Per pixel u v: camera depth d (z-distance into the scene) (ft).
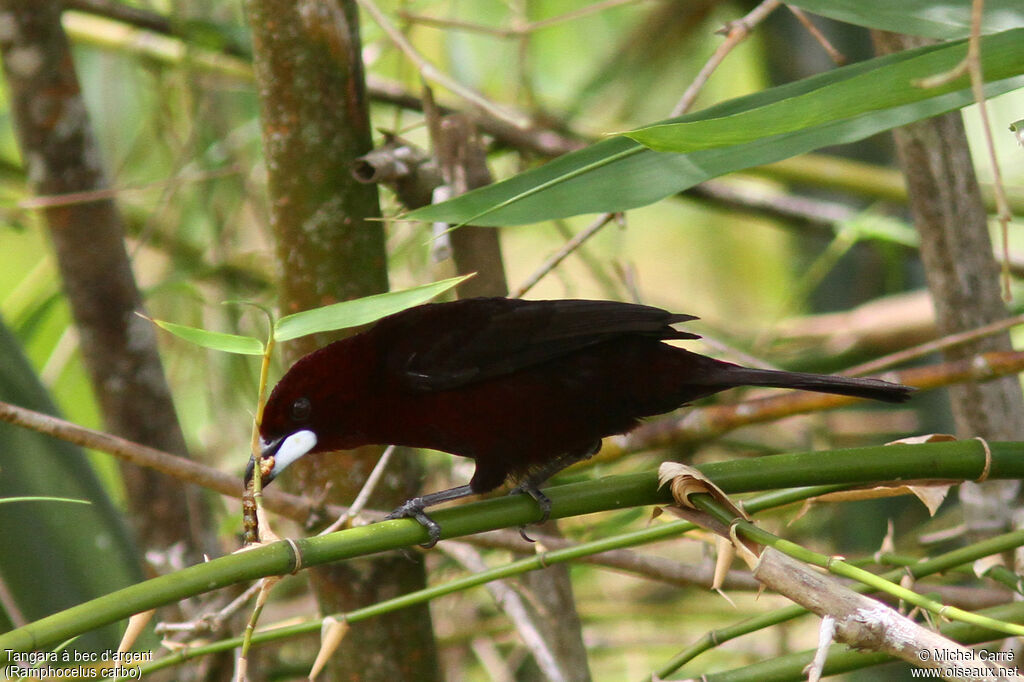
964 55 15.88
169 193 33.06
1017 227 50.19
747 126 15.87
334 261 24.20
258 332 34.19
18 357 27.09
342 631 19.11
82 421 42.57
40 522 26.05
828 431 39.14
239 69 37.11
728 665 41.45
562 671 27.50
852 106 15.84
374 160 23.68
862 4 19.93
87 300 29.96
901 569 20.44
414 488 26.94
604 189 18.40
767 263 57.26
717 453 43.09
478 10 45.24
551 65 50.80
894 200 38.96
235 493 22.47
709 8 42.98
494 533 27.94
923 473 18.47
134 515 30.25
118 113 40.34
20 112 29.68
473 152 27.94
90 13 35.81
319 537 17.07
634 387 22.98
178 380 39.14
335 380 23.34
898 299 39.47
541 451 23.68
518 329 23.06
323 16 23.53
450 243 27.96
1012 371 23.75
